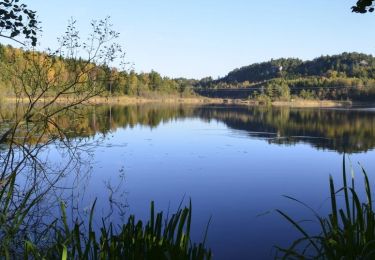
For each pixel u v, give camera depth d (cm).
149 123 2886
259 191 942
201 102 8931
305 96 9344
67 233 275
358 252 247
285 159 1415
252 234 650
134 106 5650
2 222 302
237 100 9681
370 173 1162
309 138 2111
